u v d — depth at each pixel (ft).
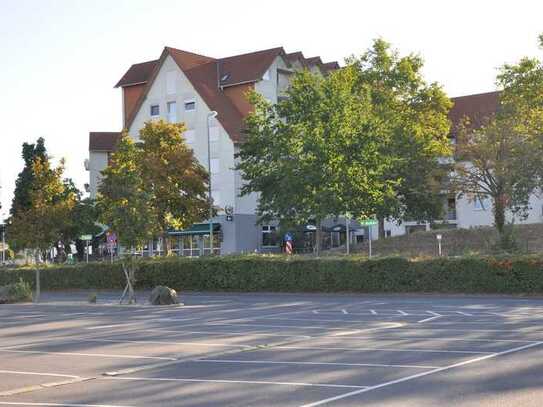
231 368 39.68
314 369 38.24
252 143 135.64
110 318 75.87
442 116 166.50
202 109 210.38
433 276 103.45
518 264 97.81
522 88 148.77
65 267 140.46
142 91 223.71
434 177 155.22
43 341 55.47
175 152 154.30
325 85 128.77
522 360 39.04
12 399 32.32
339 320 66.59
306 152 120.98
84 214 195.93
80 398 32.27
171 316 76.59
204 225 204.33
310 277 112.68
